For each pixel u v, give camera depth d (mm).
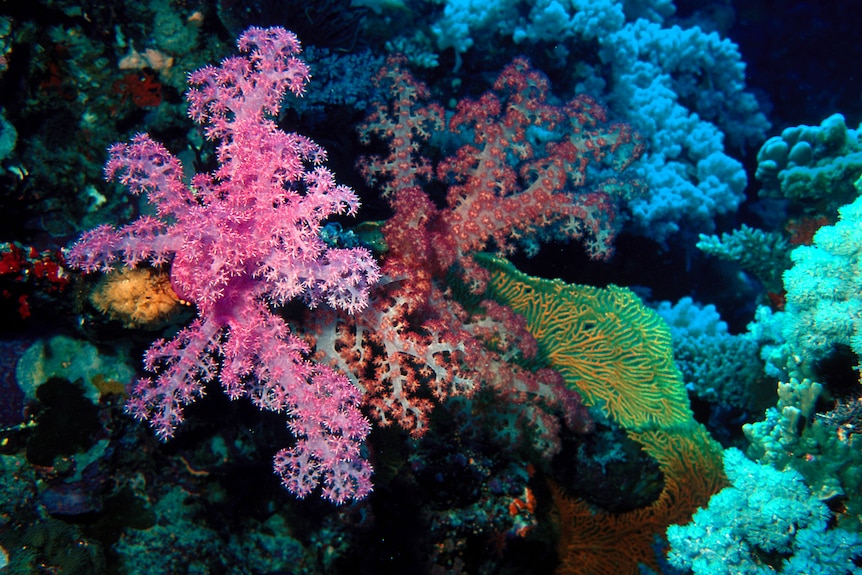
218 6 375
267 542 372
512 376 369
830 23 821
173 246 267
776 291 575
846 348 318
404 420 312
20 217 319
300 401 272
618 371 455
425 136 397
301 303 315
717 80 707
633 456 427
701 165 622
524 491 387
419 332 346
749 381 491
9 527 302
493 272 455
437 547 372
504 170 383
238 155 266
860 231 311
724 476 428
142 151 270
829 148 530
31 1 317
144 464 342
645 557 427
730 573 294
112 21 344
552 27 551
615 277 603
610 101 614
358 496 286
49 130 327
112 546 326
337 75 418
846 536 277
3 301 299
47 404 319
